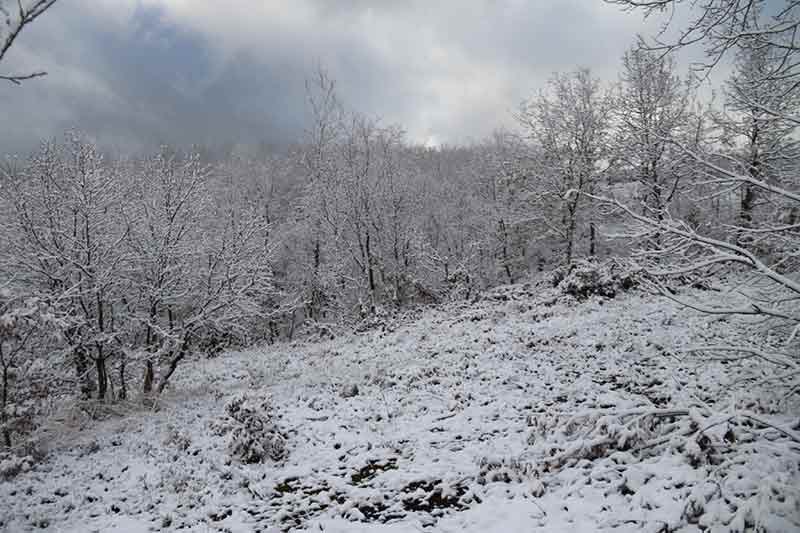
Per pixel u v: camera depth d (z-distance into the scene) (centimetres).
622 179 2461
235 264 1521
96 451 999
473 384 1095
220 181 3241
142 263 1470
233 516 686
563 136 2706
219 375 1666
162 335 1386
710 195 564
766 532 439
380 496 685
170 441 968
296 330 2895
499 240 3084
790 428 561
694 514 502
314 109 2791
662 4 486
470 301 2383
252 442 866
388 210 2814
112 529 682
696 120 2025
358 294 2717
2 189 1266
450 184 3528
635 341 1187
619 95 2402
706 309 527
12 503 784
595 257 2180
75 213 1309
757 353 553
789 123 545
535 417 800
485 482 683
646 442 644
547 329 1442
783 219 598
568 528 540
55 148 1319
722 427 601
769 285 562
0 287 902
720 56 493
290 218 3228
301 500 710
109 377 1409
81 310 1317
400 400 1064
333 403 1109
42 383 1097
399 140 2844
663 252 545
